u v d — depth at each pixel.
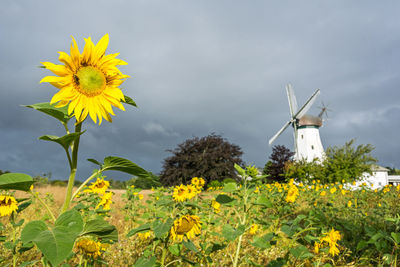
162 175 32.94
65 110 1.63
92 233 1.40
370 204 9.04
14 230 2.59
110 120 1.66
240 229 2.66
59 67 1.53
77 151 1.53
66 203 1.50
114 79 1.69
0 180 1.32
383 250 3.61
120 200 10.99
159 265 2.47
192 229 2.35
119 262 4.10
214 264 3.87
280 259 3.09
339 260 3.84
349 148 28.95
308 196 10.52
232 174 31.42
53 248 1.01
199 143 32.97
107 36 1.71
